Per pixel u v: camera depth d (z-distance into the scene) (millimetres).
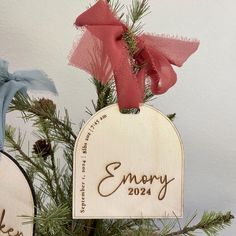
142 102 252
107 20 241
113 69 238
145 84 266
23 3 340
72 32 347
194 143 371
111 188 241
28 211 241
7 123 346
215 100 369
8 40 341
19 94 258
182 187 248
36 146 285
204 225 272
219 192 376
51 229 257
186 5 357
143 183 245
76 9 346
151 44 258
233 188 375
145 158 245
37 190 330
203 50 363
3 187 241
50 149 287
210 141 372
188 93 366
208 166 374
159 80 256
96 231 278
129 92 241
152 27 355
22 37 343
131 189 243
